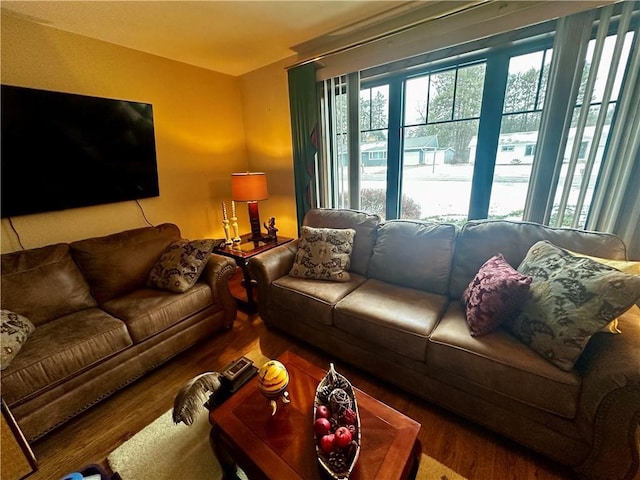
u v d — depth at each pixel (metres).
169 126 2.66
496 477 1.17
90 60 2.12
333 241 2.11
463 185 2.24
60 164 2.01
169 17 1.90
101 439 1.41
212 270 2.14
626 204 1.59
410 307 1.64
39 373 1.34
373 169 2.65
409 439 0.94
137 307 1.80
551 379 1.08
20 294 1.62
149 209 2.61
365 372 1.79
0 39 1.73
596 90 1.58
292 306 1.94
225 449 1.04
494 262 1.51
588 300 1.07
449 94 2.14
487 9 1.73
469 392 1.31
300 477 0.85
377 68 2.33
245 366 1.25
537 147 1.77
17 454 1.19
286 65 2.76
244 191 2.69
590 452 1.03
